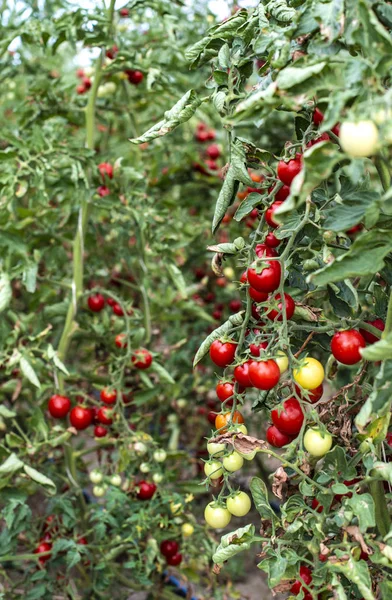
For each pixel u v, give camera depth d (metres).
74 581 2.00
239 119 1.08
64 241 2.07
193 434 2.68
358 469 1.29
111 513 1.81
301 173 1.03
